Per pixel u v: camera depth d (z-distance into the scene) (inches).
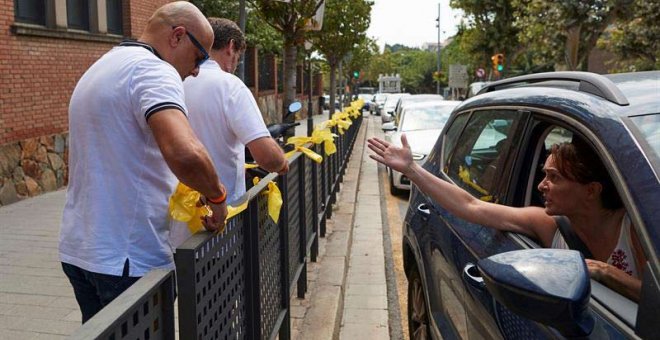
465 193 115.0
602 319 71.2
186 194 92.4
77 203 99.0
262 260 130.8
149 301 70.7
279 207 128.5
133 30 481.7
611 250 91.7
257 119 129.3
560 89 105.3
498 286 68.5
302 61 1307.8
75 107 97.7
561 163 92.0
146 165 97.0
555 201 93.0
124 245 96.3
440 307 127.7
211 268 93.1
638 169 73.5
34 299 189.6
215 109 128.0
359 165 538.6
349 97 1567.4
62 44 398.6
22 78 361.1
